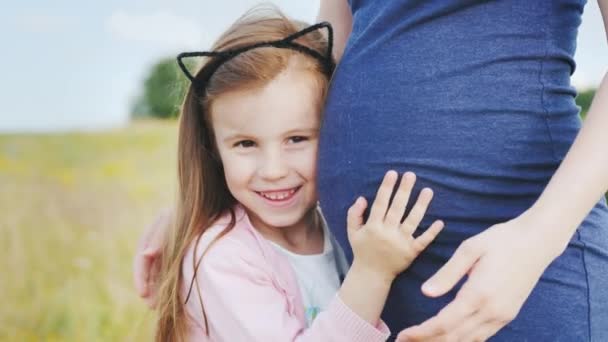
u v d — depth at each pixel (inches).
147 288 66.0
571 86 51.1
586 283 48.8
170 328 60.6
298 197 58.1
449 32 49.1
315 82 56.6
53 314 128.3
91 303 131.3
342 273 64.9
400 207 48.5
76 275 142.0
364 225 50.5
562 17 49.6
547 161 48.7
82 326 125.0
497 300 41.1
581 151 43.1
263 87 54.7
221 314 56.1
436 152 48.3
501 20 48.7
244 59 55.8
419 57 49.3
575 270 48.5
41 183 210.1
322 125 54.9
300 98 55.6
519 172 48.2
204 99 59.5
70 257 150.7
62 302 131.3
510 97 47.9
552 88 48.7
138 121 368.5
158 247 65.7
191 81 60.2
